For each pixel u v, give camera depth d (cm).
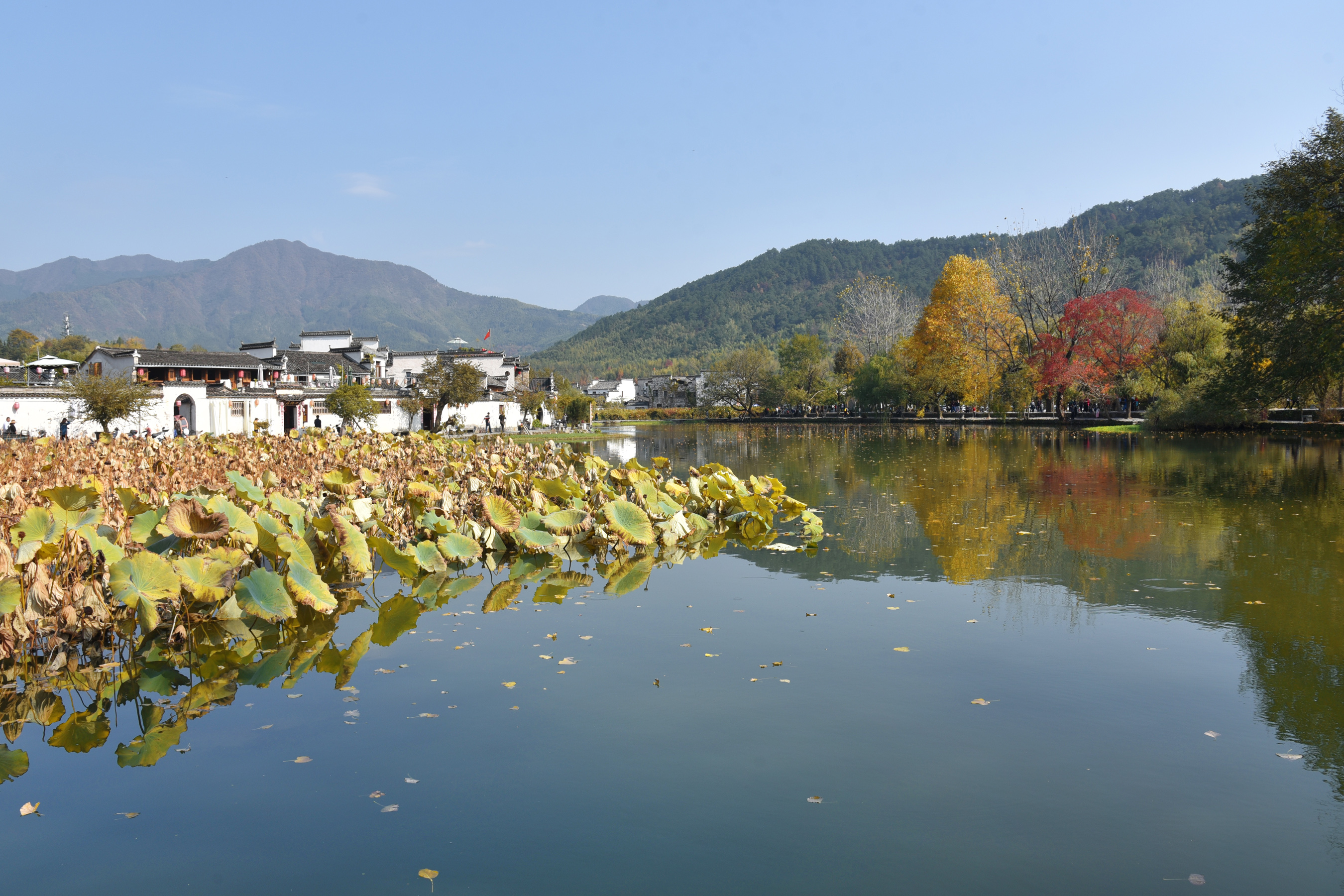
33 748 567
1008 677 677
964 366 6212
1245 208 14612
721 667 711
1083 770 512
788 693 646
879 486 2131
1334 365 3066
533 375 9906
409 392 6384
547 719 600
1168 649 746
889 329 9388
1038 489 1980
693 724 587
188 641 813
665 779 504
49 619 768
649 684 670
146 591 759
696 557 1235
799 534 1420
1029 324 6391
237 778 513
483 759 534
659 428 8038
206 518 856
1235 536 1300
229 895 387
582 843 433
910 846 427
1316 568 1066
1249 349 3556
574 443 5153
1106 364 5406
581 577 1101
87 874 409
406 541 1270
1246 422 4062
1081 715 597
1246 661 712
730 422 10219
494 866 412
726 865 411
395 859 419
